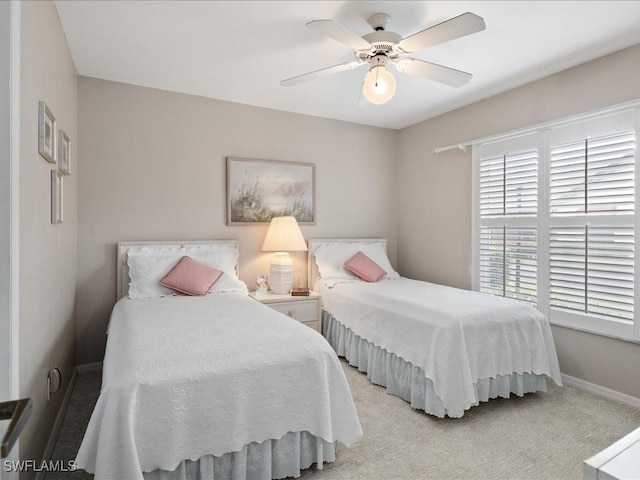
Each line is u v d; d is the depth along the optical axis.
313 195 4.30
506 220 3.48
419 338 2.66
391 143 4.82
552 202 3.11
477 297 3.07
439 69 2.36
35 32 1.74
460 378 2.42
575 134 2.95
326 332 3.93
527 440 2.21
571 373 3.00
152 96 3.50
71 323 2.90
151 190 3.51
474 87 3.45
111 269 3.35
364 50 2.24
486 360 2.56
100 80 3.29
